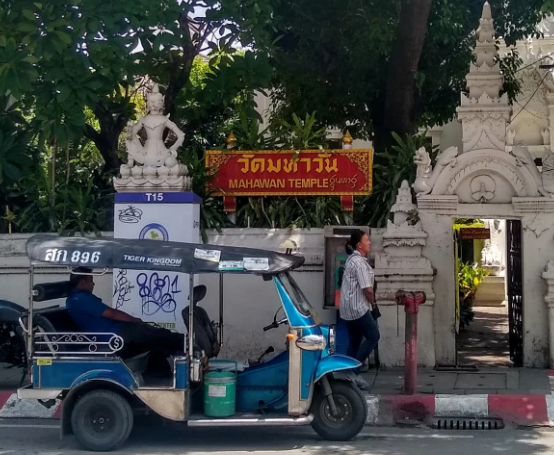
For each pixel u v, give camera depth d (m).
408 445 7.73
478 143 10.94
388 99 13.12
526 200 10.76
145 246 7.47
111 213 11.91
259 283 11.22
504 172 10.86
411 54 12.47
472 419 8.68
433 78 14.02
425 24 12.17
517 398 8.86
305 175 11.45
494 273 20.55
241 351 11.20
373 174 11.93
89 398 7.50
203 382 7.65
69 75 10.26
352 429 7.82
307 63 14.03
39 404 9.29
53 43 10.02
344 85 14.15
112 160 13.05
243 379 7.81
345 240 10.85
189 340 7.48
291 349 7.53
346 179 11.38
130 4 10.48
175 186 10.55
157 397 7.46
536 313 10.84
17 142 11.27
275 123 13.38
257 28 11.67
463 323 15.63
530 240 10.84
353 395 7.82
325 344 7.79
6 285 11.54
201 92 12.52
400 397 9.01
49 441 8.04
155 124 10.75
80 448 7.71
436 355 11.00
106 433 7.51
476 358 11.95
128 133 10.78
